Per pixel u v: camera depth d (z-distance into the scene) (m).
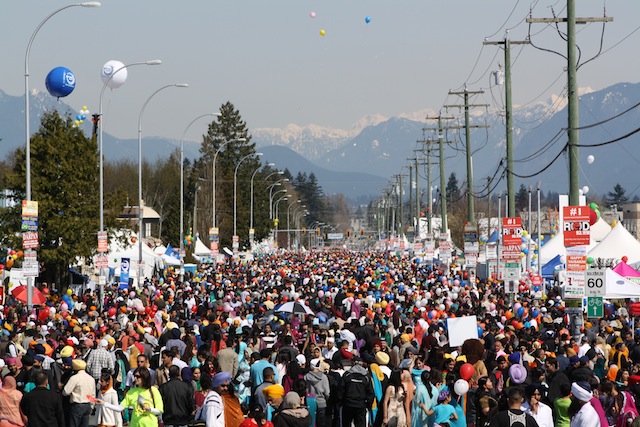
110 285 96.75
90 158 94.25
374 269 138.00
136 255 106.88
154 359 34.81
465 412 31.20
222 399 30.12
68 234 90.94
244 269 138.75
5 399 29.75
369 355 34.19
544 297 78.88
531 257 113.81
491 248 100.88
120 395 37.94
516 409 23.91
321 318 56.75
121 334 43.34
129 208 156.12
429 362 36.34
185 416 30.31
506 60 84.75
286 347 38.53
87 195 94.25
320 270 130.25
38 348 35.66
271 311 56.03
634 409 29.55
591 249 79.94
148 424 29.33
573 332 49.78
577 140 53.50
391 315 62.06
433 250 155.25
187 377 31.97
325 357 39.53
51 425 29.89
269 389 29.12
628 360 37.56
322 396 32.75
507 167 84.69
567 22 55.47
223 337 44.25
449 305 66.94
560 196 123.88
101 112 76.75
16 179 92.31
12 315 56.19
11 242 89.75
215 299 81.81
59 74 60.22
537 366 32.88
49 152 91.38
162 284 96.62
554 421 28.64
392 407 30.48
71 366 34.03
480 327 49.81
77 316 61.47
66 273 97.31
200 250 160.25
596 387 30.53
